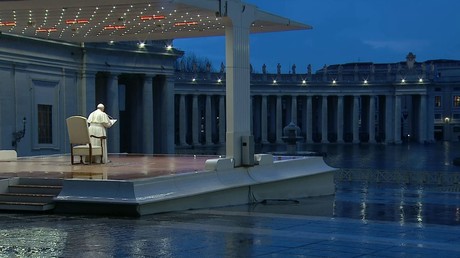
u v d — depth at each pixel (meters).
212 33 28.08
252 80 127.81
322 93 133.62
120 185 16.47
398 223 15.49
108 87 61.91
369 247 11.61
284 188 23.59
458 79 158.62
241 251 11.18
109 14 23.06
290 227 14.27
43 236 12.80
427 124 137.50
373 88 134.62
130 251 11.16
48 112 55.12
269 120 140.38
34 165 24.69
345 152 91.94
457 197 25.42
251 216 16.53
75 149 24.77
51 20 24.75
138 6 20.97
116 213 16.34
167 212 17.23
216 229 13.87
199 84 114.94
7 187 18.28
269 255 10.81
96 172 20.62
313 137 140.88
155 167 22.98
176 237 12.70
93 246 11.64
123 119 69.81
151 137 66.19
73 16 23.69
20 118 51.47
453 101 159.62
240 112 21.88
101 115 25.44
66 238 12.55
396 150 99.19
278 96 131.00
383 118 145.62
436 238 12.80
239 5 21.73
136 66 64.25
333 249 11.38
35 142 53.41
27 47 52.09
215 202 19.55
